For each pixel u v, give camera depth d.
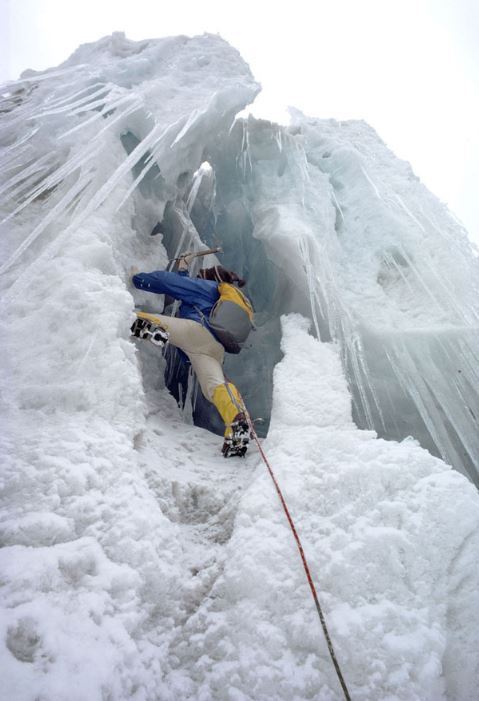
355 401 3.40
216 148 4.48
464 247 3.68
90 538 1.55
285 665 1.48
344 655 1.49
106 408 2.08
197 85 3.80
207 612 1.67
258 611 1.62
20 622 1.24
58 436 1.84
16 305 2.33
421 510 1.84
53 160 3.25
